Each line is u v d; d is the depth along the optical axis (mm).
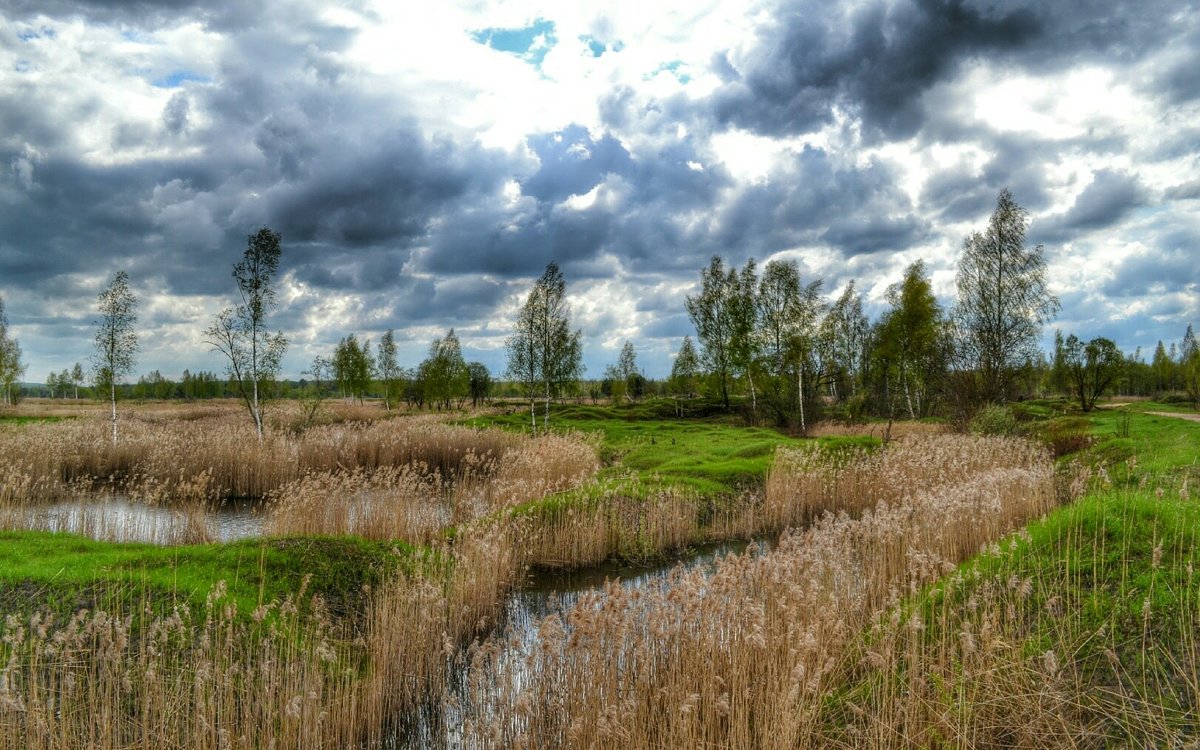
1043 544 9023
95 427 27656
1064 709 6230
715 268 55031
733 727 6348
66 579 8812
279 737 6820
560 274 39312
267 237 27172
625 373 77625
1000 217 37656
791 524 17516
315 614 8859
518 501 16453
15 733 5965
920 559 8383
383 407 72688
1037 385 62562
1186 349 81625
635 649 7449
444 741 7680
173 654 7570
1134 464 14336
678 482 19109
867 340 62250
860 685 7168
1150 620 6977
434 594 9398
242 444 23062
